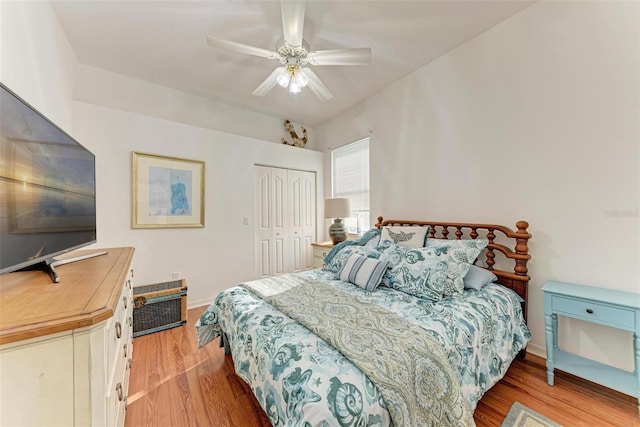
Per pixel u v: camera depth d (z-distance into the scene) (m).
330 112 3.82
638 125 1.49
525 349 1.85
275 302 1.56
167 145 2.81
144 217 2.67
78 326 0.63
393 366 0.96
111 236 2.51
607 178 1.59
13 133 0.85
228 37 2.16
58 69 1.96
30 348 0.60
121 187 2.55
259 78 2.85
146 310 2.34
